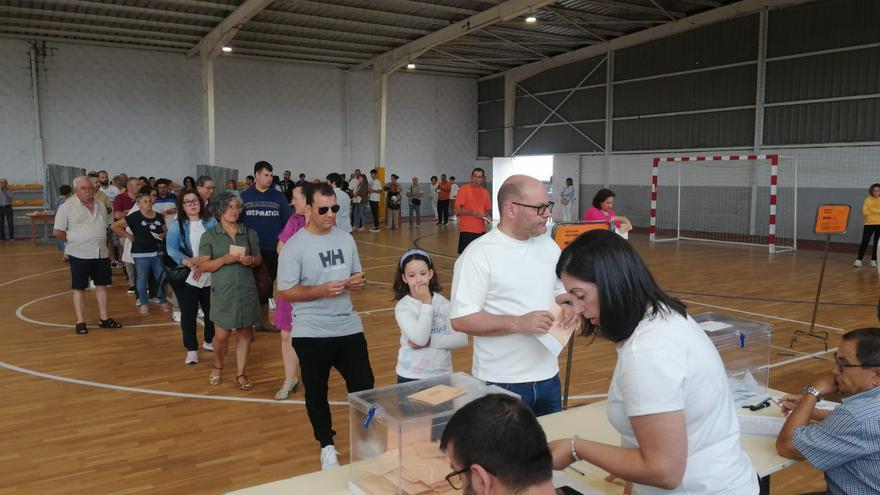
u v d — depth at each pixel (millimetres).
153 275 7871
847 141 13172
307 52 17500
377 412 1796
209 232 4680
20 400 4531
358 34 15648
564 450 1588
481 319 2383
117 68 16391
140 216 7219
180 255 5250
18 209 15352
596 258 1456
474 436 1099
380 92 17812
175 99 17156
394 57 17078
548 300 2527
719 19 15078
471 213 7750
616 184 17984
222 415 4262
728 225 15469
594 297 1477
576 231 3383
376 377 5074
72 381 4945
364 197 17609
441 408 1826
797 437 2027
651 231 15086
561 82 19266
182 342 6109
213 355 5648
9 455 3641
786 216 14352
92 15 13359
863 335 2127
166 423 4125
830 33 13219
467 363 5371
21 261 11375
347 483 1940
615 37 17641
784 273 9859
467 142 22453
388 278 9578
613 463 1481
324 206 3338
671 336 1427
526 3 12461
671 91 16328
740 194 15148
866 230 10328
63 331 6480
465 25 14180
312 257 3348
